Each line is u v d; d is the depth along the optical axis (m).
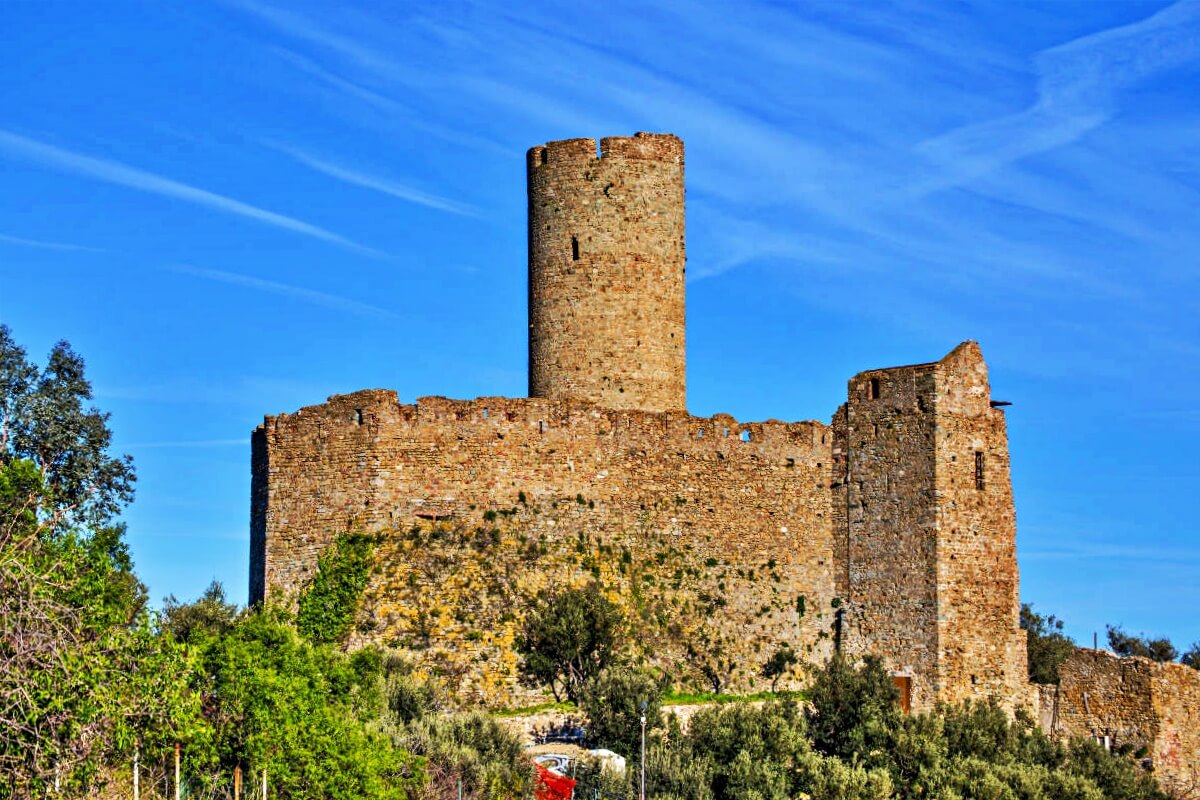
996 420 88.25
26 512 58.50
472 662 78.31
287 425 84.88
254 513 88.25
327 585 80.81
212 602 88.75
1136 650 131.50
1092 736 88.44
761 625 86.19
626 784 68.31
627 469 86.19
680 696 81.31
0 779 45.47
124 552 65.44
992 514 87.25
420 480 82.94
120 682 51.91
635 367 88.56
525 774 68.06
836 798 70.94
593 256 89.19
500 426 84.12
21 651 45.94
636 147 89.88
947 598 85.00
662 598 84.38
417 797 63.41
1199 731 89.31
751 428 88.81
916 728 77.81
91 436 87.56
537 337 90.38
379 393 83.50
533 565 82.25
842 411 89.69
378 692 71.06
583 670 78.94
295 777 59.88
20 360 87.25
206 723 58.44
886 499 87.31
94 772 49.16
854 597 87.69
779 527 88.19
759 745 73.69
